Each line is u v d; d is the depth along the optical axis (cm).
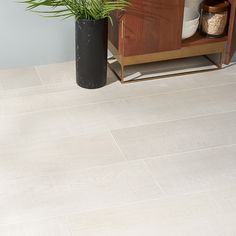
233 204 183
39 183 192
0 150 209
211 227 173
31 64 271
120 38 245
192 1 273
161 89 252
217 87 255
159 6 241
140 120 228
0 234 171
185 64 274
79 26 236
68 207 182
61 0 241
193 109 237
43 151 209
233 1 258
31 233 172
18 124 224
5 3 252
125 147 211
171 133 220
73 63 274
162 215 178
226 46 271
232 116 232
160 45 252
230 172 198
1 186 191
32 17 259
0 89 250
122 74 254
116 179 194
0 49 263
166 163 203
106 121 228
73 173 197
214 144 214
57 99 243
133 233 171
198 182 193
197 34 268
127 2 231
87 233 172
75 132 220
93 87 250
